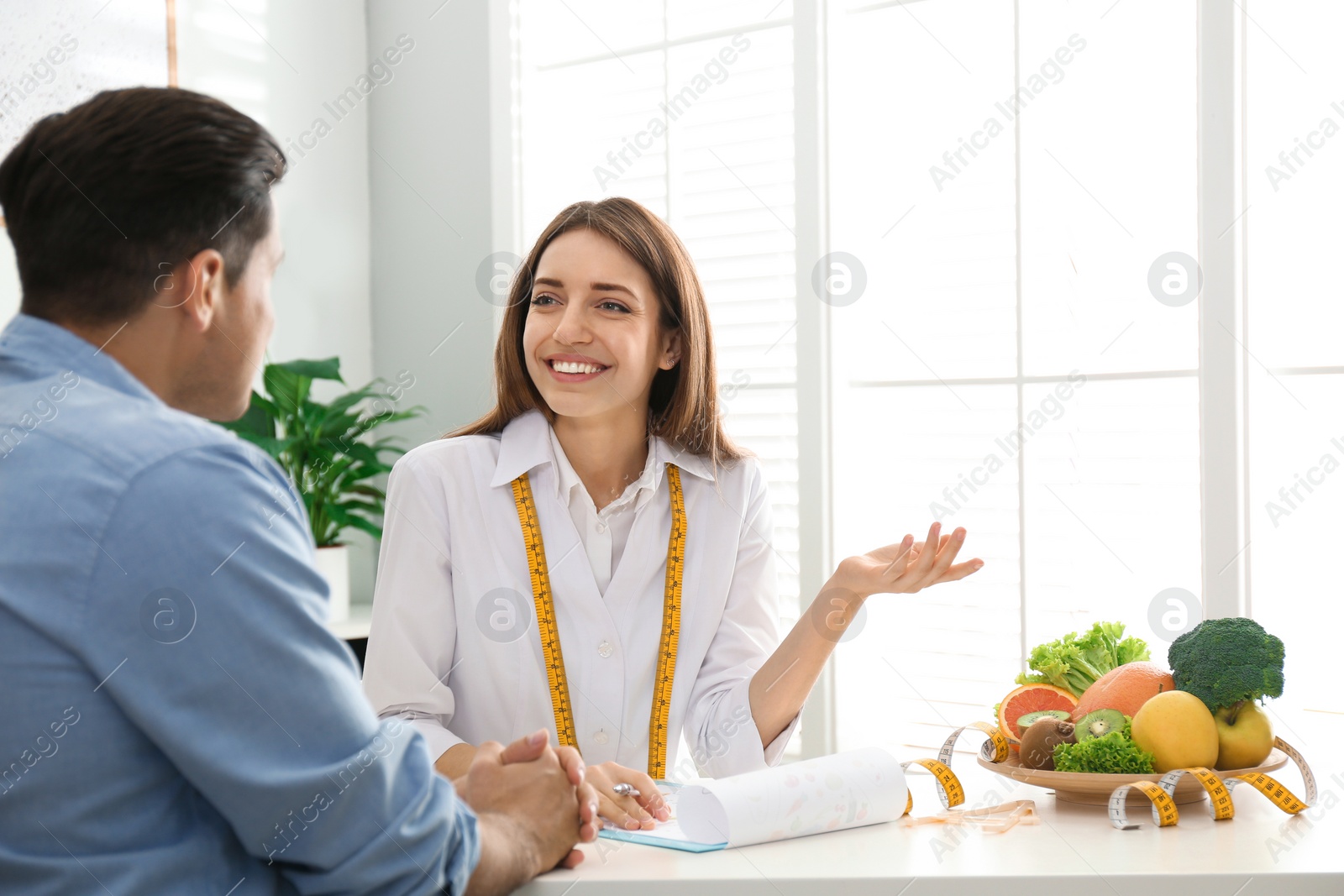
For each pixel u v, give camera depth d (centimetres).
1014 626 247
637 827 115
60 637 77
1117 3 235
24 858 76
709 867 101
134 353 88
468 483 158
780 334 270
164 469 80
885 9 260
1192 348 228
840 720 258
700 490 168
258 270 93
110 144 85
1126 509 235
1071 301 241
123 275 86
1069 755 121
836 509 260
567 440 163
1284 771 142
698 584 162
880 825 116
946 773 123
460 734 155
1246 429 216
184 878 81
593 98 295
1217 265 216
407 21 310
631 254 154
